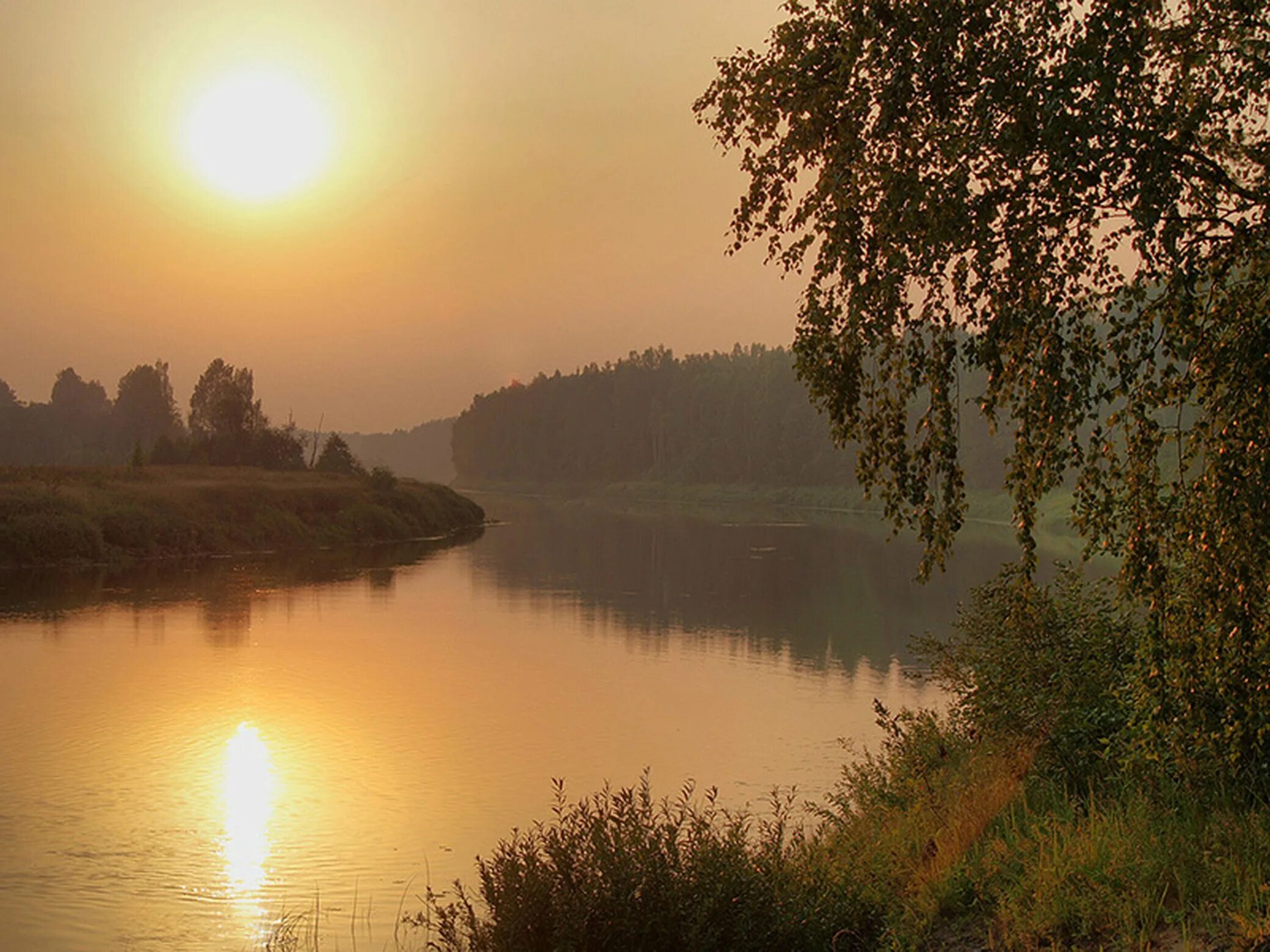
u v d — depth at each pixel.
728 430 148.75
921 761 9.75
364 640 24.97
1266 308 5.62
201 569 40.88
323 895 10.09
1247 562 5.54
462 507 80.25
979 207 5.73
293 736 16.12
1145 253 5.69
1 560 38.59
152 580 36.47
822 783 13.66
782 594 34.81
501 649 24.00
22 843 11.52
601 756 15.08
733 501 133.00
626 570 42.66
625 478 170.50
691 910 6.25
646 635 26.09
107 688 19.33
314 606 30.73
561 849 6.53
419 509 67.62
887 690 19.69
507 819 12.37
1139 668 6.62
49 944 9.07
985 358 5.98
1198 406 6.07
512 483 186.25
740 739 16.02
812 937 6.47
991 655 9.50
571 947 6.06
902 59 5.91
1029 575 6.08
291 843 11.52
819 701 18.69
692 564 45.25
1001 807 7.92
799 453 132.12
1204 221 5.77
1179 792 7.27
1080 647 8.98
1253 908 5.65
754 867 6.76
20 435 154.38
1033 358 6.05
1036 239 5.86
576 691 19.50
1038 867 6.61
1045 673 9.02
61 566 39.31
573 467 179.50
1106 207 5.80
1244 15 5.83
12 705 17.97
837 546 56.69
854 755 15.07
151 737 16.03
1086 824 7.16
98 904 9.94
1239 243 5.66
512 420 197.62
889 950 6.38
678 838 8.33
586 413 185.12
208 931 9.33
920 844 7.91
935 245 5.76
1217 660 5.90
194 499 50.88
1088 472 6.03
